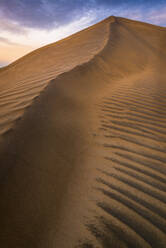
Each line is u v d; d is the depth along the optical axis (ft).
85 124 8.05
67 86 10.57
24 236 3.68
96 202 4.80
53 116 7.48
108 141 7.38
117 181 5.54
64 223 4.17
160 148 7.13
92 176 5.61
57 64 19.90
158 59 26.94
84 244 3.86
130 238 4.08
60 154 5.94
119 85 13.78
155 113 9.77
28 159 5.17
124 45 27.04
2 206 3.96
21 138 5.66
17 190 4.36
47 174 5.09
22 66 27.63
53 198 4.59
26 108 7.24
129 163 6.32
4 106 8.09
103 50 20.86
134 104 10.67
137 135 7.89
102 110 9.76
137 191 5.25
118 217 4.49
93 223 4.29
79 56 21.02
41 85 10.27
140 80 15.58
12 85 13.34
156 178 5.76
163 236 4.18
